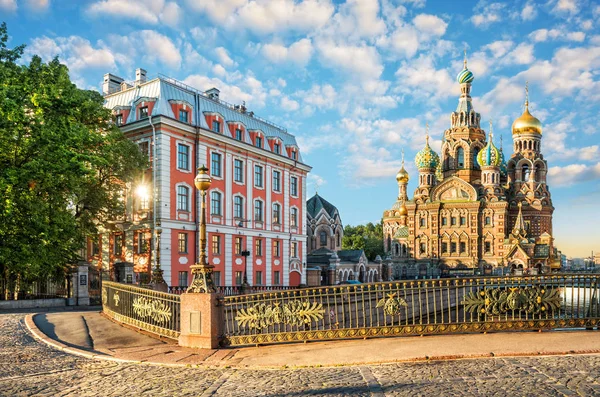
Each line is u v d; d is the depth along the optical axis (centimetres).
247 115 5475
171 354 1241
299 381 911
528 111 10562
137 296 1773
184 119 4416
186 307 1364
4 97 2498
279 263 5500
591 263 11194
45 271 2950
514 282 1307
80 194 3325
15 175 2545
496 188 9838
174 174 4216
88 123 3528
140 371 1051
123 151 3672
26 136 2719
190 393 862
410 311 2153
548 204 10262
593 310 1302
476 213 9638
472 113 10938
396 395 787
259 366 1062
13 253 2684
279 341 1312
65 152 2727
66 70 3161
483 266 9362
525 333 1264
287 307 1348
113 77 5112
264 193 5312
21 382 960
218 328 1348
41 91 2809
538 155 10419
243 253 4853
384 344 1204
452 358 1026
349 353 1129
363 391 820
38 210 2684
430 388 815
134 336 1602
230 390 871
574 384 802
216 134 4575
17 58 3109
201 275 1362
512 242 9281
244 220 4925
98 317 2103
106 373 1034
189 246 4309
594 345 1092
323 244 10338
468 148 10706
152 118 4119
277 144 5622
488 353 1037
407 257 10225
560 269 9256
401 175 6309
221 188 4678
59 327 1784
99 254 4525
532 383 818
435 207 9894
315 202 10575
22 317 2041
